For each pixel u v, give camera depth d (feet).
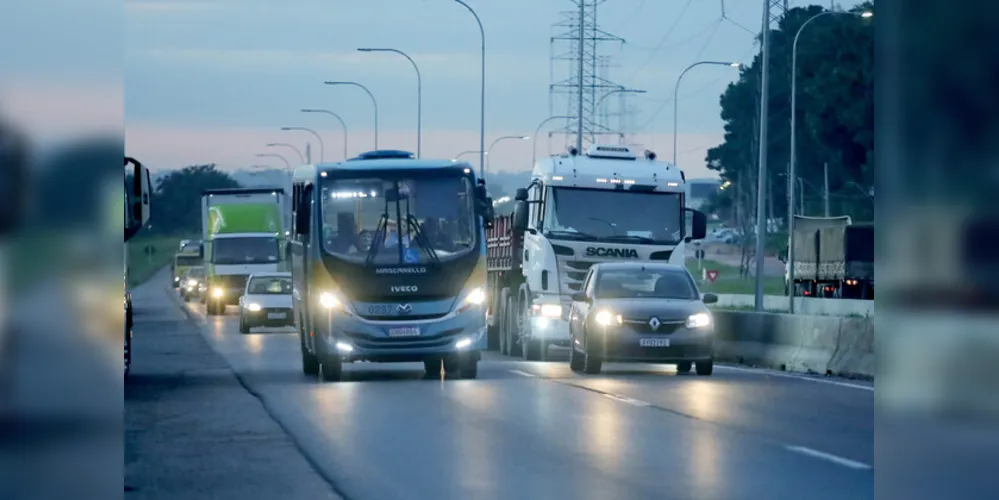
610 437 79.46
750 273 584.40
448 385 121.80
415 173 131.13
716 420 89.10
